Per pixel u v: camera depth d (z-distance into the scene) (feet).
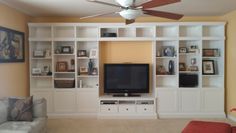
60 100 17.85
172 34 18.70
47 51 18.03
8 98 12.70
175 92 17.93
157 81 18.98
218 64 18.58
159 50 18.79
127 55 19.04
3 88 13.89
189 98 17.94
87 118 17.71
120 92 18.22
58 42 18.57
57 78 18.11
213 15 18.45
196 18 18.84
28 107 12.22
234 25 16.84
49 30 18.60
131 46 19.04
